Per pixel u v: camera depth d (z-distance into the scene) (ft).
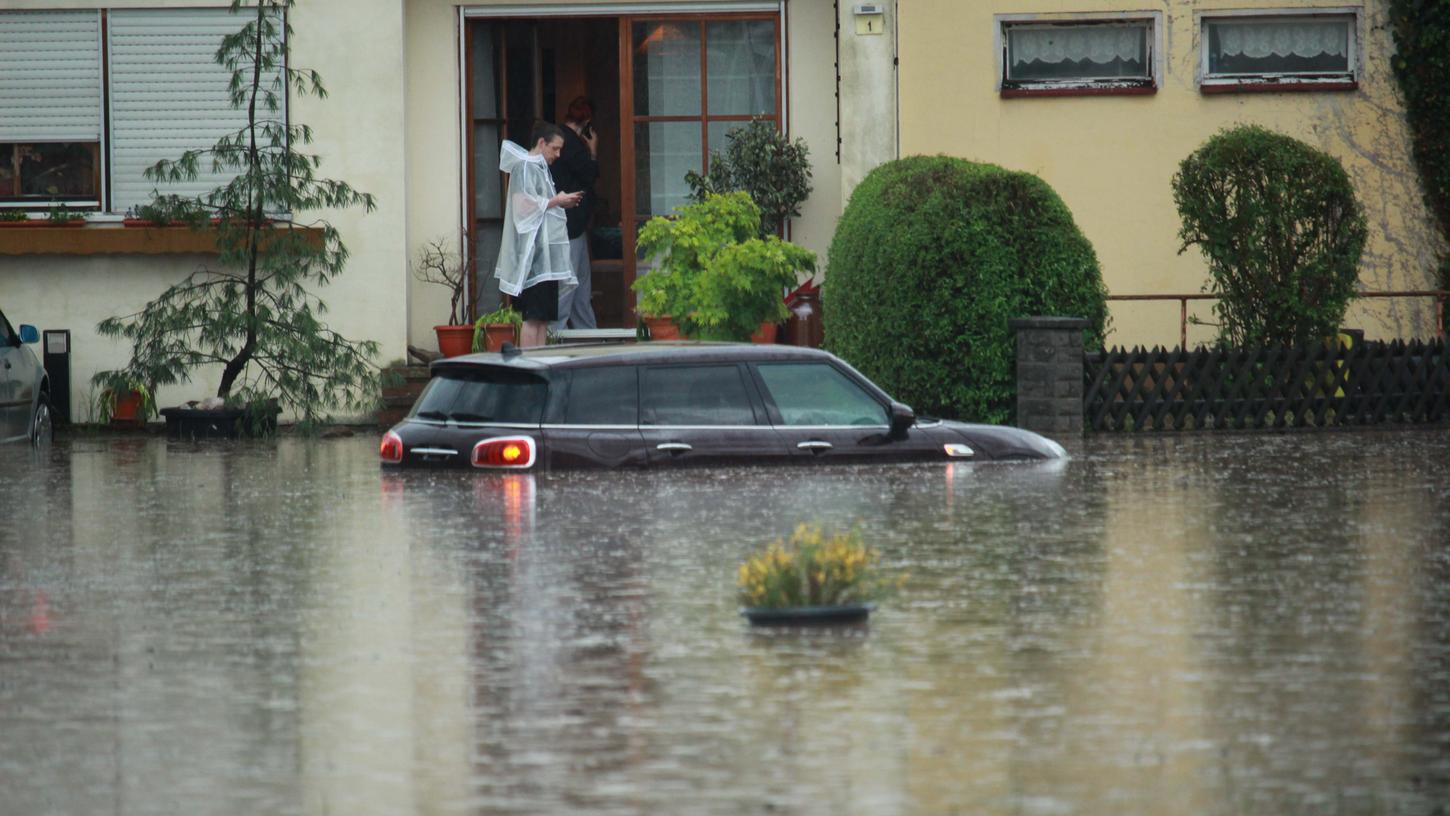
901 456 151.74
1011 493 134.72
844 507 126.72
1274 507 127.54
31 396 193.57
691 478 142.20
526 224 209.46
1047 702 73.05
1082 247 189.16
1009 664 79.46
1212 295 198.59
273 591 98.84
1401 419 198.70
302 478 154.20
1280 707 72.18
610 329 227.81
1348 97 219.41
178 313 199.72
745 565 91.86
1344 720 70.18
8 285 216.74
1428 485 140.56
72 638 87.35
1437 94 217.97
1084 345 189.06
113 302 217.36
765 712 71.82
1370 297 218.18
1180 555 107.04
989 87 219.41
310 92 217.77
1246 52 220.64
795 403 150.51
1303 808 59.77
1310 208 192.54
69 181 219.82
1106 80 219.82
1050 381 184.96
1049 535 114.62
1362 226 193.77
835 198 228.84
